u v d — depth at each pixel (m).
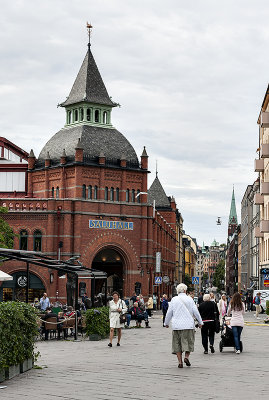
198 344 27.44
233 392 13.71
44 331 31.12
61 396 13.41
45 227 68.00
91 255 69.69
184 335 18.14
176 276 122.69
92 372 17.16
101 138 74.06
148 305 58.66
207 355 22.06
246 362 19.56
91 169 70.62
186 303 18.28
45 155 76.06
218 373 16.80
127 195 73.25
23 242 68.38
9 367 15.95
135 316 42.38
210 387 14.42
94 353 23.47
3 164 81.94
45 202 68.12
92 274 40.50
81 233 69.00
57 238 68.00
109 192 71.81
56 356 22.41
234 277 175.75
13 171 81.75
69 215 68.12
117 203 71.88
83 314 33.81
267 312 45.53
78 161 69.69
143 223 73.50
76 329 30.69
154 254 79.94
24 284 67.00
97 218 70.31
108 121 76.94
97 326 30.55
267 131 72.00
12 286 67.19
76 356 22.31
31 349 17.66
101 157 71.31
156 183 118.31
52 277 66.50
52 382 15.42
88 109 76.06
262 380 15.52
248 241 118.56
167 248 100.44
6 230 53.59
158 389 14.16
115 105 77.25
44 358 21.66
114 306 26.53
